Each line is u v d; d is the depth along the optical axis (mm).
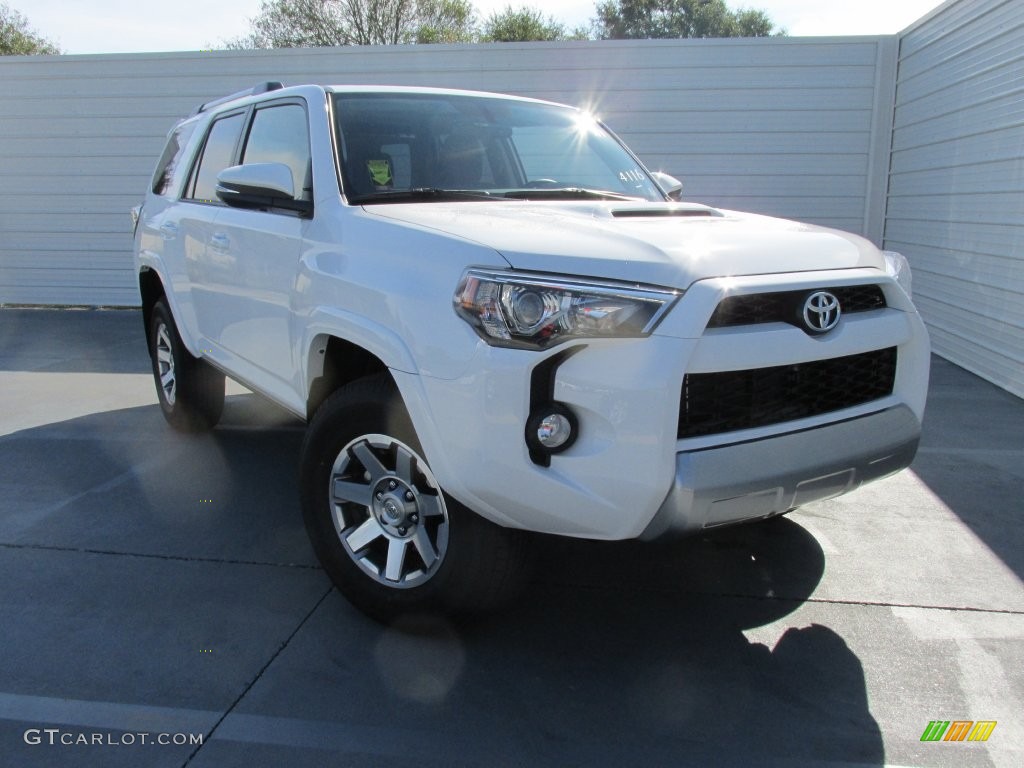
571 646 2758
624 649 2744
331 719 2357
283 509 3918
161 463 4602
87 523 3736
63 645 2721
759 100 9859
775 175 10023
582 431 2254
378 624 2869
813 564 3389
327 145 3256
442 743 2262
